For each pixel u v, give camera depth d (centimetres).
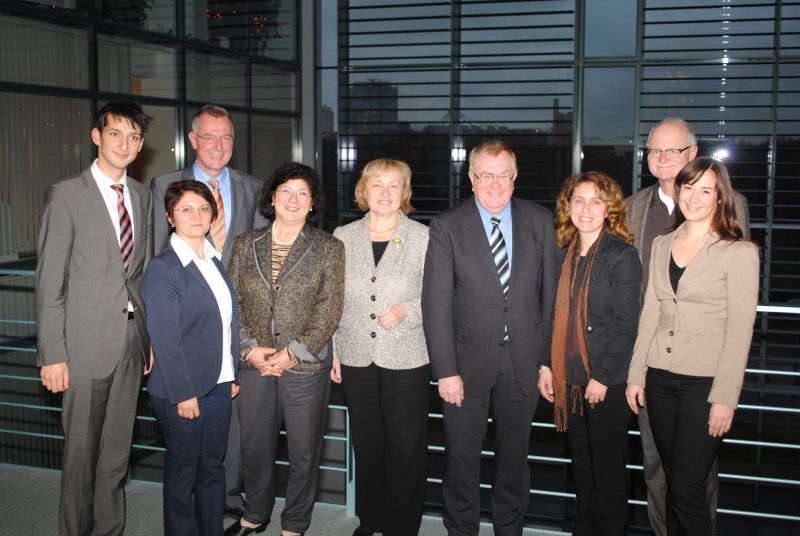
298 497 303
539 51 698
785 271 664
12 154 496
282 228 299
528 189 716
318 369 294
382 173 289
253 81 766
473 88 720
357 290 295
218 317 274
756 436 574
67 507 286
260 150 779
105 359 281
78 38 550
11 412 500
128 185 292
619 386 275
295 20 815
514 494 292
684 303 260
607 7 677
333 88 809
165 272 263
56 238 273
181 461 275
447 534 330
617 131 690
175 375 262
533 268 283
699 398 256
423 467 302
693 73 666
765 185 662
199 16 688
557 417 292
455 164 732
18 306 505
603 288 272
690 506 261
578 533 296
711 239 257
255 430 302
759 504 479
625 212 276
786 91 646
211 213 274
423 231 299
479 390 285
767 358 648
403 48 734
